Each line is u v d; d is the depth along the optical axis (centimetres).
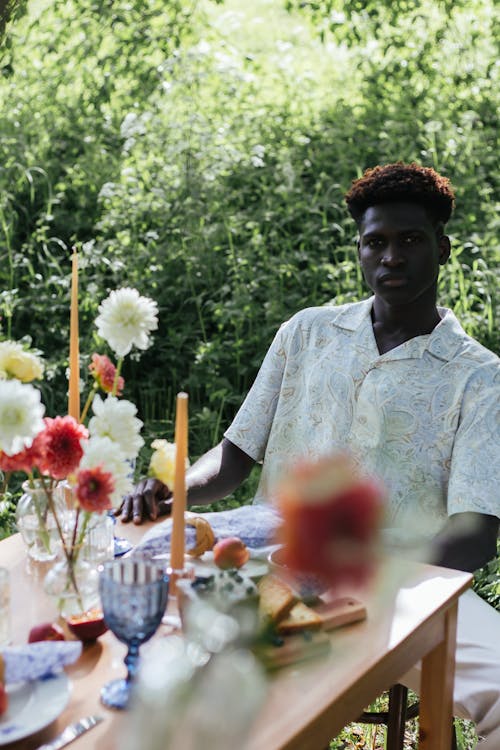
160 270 529
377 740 281
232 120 621
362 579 85
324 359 252
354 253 531
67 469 158
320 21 673
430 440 237
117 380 173
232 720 96
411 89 646
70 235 579
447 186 240
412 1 660
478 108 637
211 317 525
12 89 657
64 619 164
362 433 243
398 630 163
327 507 85
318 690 144
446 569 189
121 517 213
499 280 508
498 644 214
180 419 154
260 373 264
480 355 240
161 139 584
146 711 97
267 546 186
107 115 638
